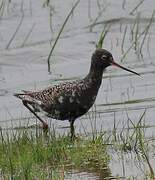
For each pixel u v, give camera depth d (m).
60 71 23.45
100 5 28.30
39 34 26.25
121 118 18.70
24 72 23.55
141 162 15.16
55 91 18.06
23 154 15.20
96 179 14.24
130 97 20.53
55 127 18.58
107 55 18.25
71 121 18.08
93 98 18.14
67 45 25.42
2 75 23.41
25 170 14.15
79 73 23.19
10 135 17.55
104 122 18.45
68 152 15.52
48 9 27.89
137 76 22.39
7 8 27.81
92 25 26.84
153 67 23.19
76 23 27.03
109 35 26.16
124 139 16.50
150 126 17.72
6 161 14.85
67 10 27.89
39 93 18.47
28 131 17.75
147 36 25.86
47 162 15.07
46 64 24.17
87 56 24.56
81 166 14.95
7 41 25.81
